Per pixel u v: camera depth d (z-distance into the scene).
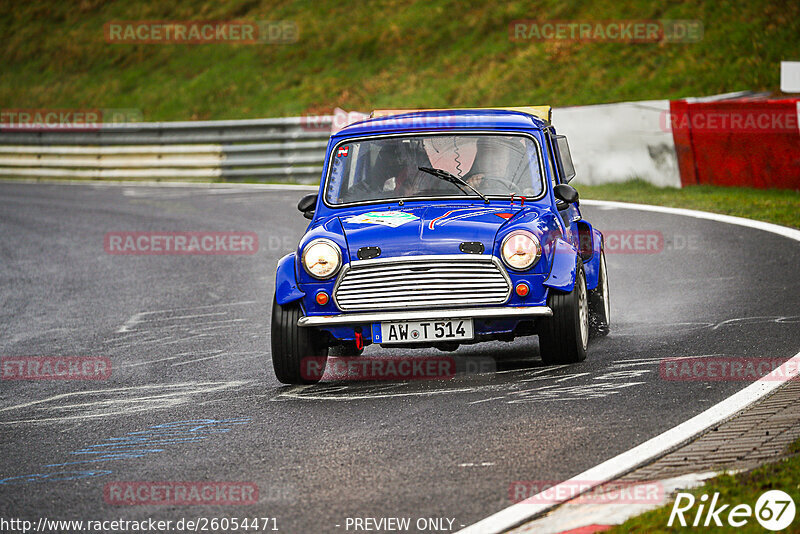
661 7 105.06
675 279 37.12
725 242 43.22
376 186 27.48
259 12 136.12
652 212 53.22
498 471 17.36
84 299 42.56
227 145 88.88
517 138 27.72
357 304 24.42
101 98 128.88
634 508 15.09
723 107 59.44
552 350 24.95
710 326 28.83
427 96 104.94
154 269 48.78
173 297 41.66
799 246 40.50
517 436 19.36
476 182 27.12
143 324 36.59
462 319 24.14
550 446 18.56
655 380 22.98
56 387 27.84
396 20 123.56
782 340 26.11
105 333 35.47
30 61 144.38
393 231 24.83
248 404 23.94
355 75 115.00
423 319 24.11
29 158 101.06
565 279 24.56
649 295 34.91
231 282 44.16
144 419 23.22
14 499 17.72
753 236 43.84
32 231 63.12
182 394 25.69
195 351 31.39
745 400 20.69
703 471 16.58
